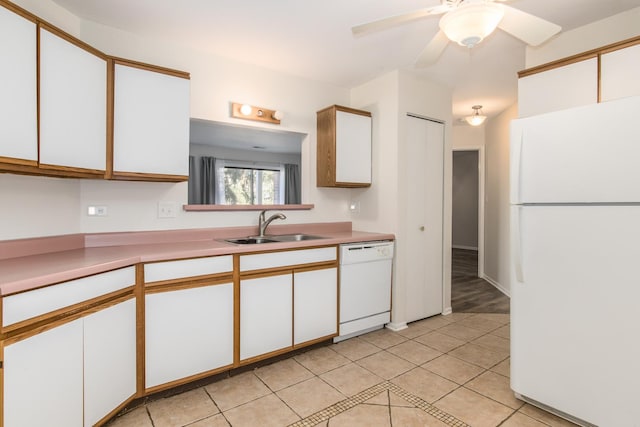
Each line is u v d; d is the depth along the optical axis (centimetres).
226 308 205
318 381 207
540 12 204
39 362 127
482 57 266
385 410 177
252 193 675
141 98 201
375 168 314
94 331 150
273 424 165
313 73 298
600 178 154
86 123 175
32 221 182
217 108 261
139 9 199
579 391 161
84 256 173
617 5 197
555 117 168
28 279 123
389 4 195
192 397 189
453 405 181
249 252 214
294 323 236
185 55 247
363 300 277
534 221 176
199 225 256
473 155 830
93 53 179
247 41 240
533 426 163
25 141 146
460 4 156
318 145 310
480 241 514
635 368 145
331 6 197
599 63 190
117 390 163
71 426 139
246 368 223
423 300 320
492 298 398
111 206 222
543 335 173
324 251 252
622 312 149
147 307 178
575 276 162
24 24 144
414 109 305
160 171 209
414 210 310
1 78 137
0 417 116
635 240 146
